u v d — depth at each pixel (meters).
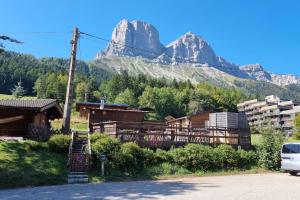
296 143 23.03
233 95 184.50
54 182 19.75
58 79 134.50
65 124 27.39
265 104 150.12
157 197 14.00
